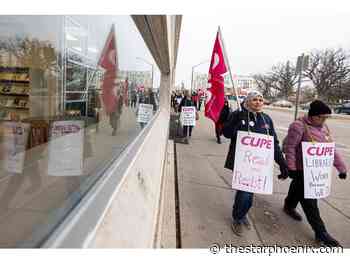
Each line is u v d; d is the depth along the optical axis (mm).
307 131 3061
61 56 1438
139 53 3957
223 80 4973
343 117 29844
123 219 1212
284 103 62688
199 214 3438
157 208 2676
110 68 2393
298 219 3465
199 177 4977
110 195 1207
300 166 3105
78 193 1170
